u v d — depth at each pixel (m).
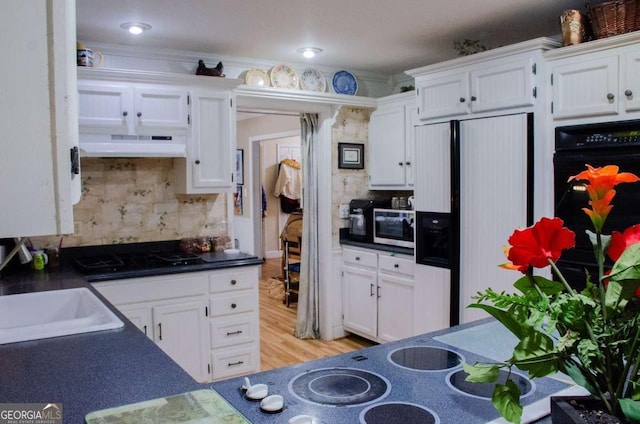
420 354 1.45
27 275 2.80
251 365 3.36
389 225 4.06
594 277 2.57
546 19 3.08
